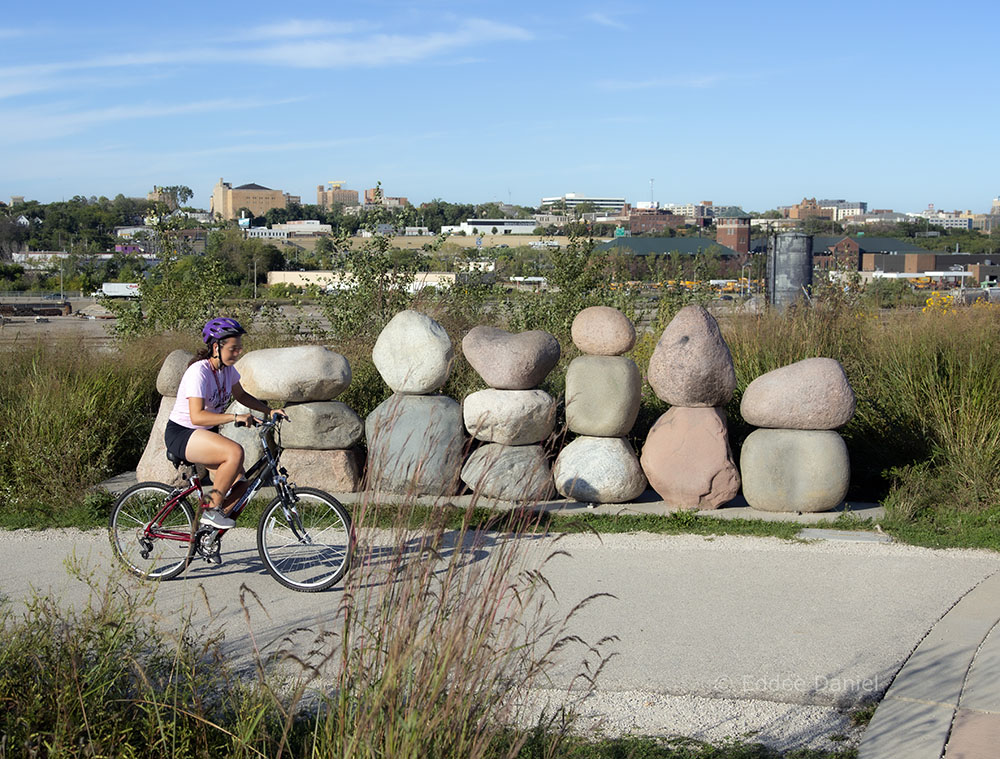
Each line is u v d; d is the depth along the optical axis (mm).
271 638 4961
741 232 101625
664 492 7461
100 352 11242
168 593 5797
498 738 3471
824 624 5254
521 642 4832
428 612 3357
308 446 7840
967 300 11719
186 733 3361
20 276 94812
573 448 7645
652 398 9961
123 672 3717
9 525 7219
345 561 5793
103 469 8508
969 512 7281
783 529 6949
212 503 5969
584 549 6594
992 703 4184
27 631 3770
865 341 10492
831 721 4156
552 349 7777
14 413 8570
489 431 7504
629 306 14273
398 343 7766
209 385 6000
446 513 3670
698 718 4180
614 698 4355
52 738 3244
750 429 9188
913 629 5172
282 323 14016
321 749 3275
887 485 8250
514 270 15789
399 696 3041
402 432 7516
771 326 10867
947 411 8219
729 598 5664
